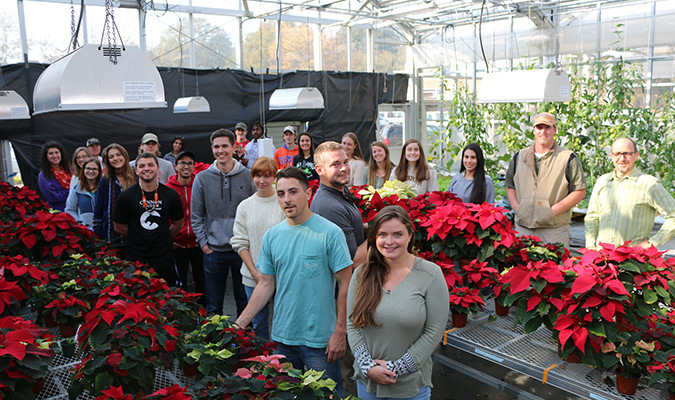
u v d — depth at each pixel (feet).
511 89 13.79
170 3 29.27
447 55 35.29
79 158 16.40
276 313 8.59
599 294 7.45
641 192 11.25
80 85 8.67
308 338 8.30
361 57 37.27
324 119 35.06
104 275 9.84
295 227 8.34
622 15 26.45
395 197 11.25
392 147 39.52
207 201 12.73
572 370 7.57
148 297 8.78
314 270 8.20
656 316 8.21
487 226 9.39
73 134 26.76
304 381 5.87
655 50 25.29
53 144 18.66
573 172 12.44
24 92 25.61
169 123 29.45
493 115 31.07
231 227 12.78
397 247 6.80
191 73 29.89
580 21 28.07
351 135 17.39
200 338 7.45
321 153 9.14
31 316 9.55
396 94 38.27
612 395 6.98
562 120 27.12
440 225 9.71
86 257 10.82
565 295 7.66
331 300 8.41
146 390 6.36
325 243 8.19
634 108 24.70
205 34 30.89
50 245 11.32
